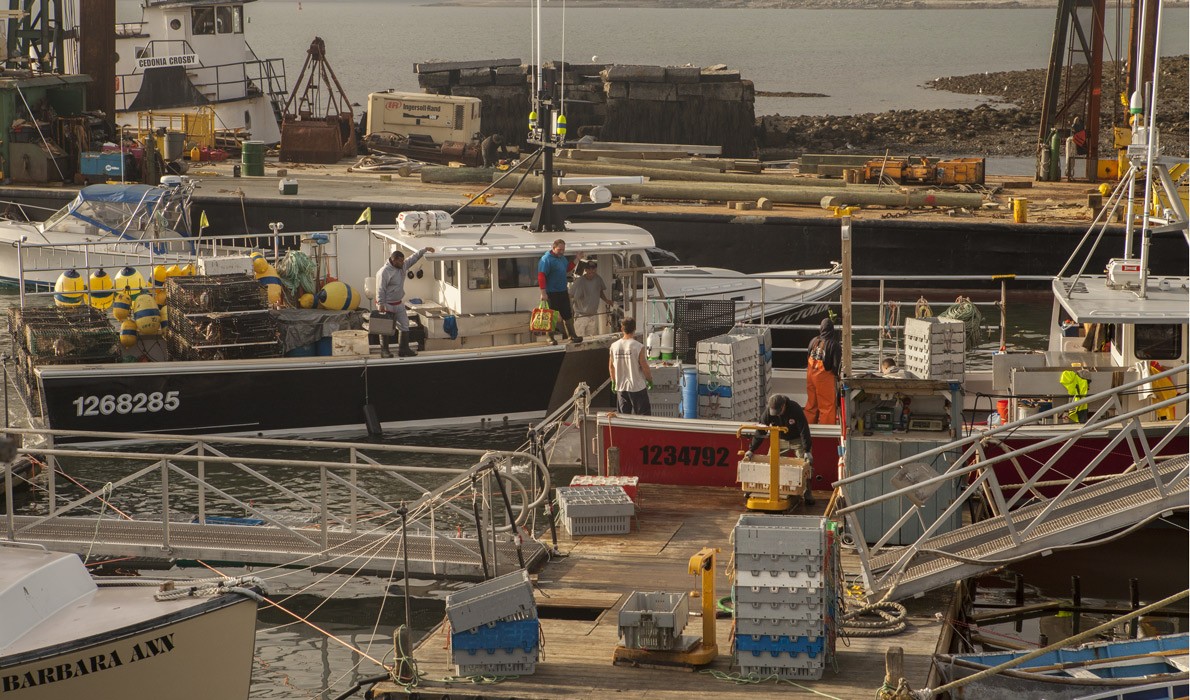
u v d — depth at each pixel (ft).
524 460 115.96
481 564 85.35
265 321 126.93
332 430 128.06
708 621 69.87
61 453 89.30
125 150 222.07
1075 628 85.61
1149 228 96.94
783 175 245.86
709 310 121.08
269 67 313.32
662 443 102.01
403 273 126.72
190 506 110.22
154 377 122.11
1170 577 92.68
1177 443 93.81
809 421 113.50
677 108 318.45
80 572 71.31
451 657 70.54
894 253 194.80
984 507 98.99
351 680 76.64
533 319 128.57
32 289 193.16
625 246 132.36
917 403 89.71
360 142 291.38
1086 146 247.09
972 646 80.07
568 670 69.21
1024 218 194.39
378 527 102.42
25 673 62.44
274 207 202.18
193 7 284.61
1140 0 240.94
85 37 242.17
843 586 76.95
